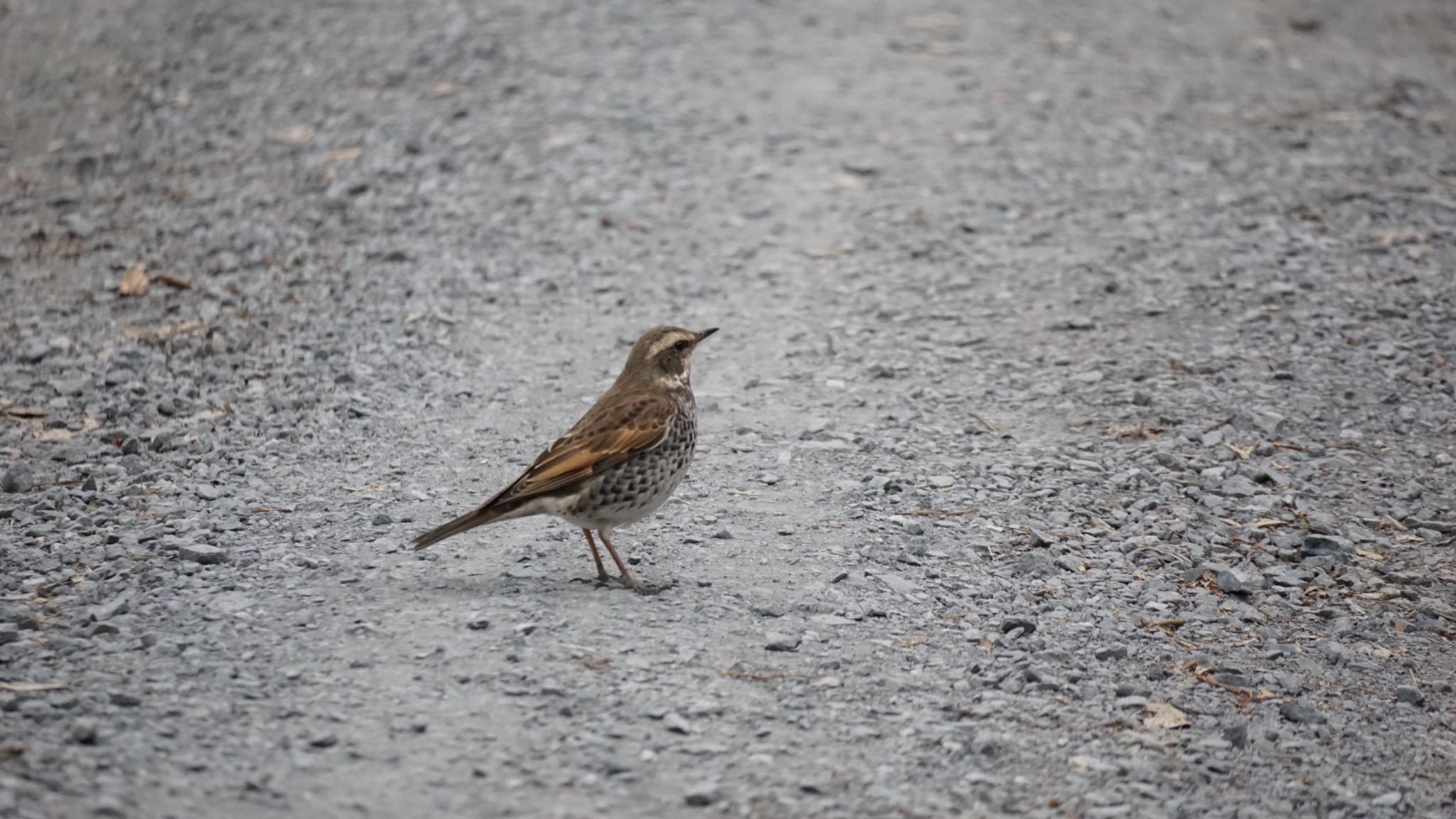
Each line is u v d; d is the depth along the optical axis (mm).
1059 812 7586
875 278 16578
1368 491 12180
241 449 12305
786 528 10969
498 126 20766
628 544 10617
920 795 7594
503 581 9859
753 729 8070
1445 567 11086
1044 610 10031
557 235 17703
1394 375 14125
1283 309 15570
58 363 14141
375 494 11430
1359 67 24406
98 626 8766
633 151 20047
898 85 22812
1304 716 8953
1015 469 12273
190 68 22781
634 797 7316
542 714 8023
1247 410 13477
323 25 24594
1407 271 16375
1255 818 7773
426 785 7273
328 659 8523
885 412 13375
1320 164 19734
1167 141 20688
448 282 16422
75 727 7508
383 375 14062
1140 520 11562
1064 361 14500
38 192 18797
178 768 7238
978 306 15859
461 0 25812
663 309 15875
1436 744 8828
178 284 16141
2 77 22500
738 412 13352
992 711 8578
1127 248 17219
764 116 21375
